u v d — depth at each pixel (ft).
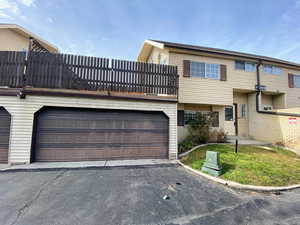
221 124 31.91
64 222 8.25
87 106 19.67
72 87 19.27
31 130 18.08
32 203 9.99
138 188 12.57
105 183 13.41
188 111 30.96
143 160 20.68
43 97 18.63
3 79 18.01
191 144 25.94
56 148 19.10
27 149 17.83
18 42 29.01
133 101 20.95
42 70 18.71
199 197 11.28
